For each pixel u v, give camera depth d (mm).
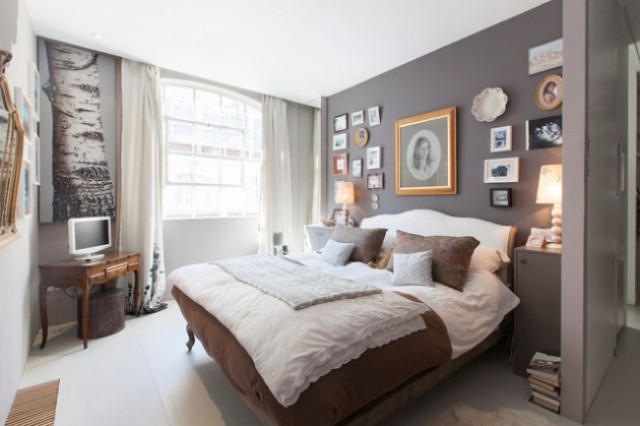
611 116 2244
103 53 3367
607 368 2307
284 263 2580
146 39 3080
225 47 3229
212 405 1924
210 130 4301
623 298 3033
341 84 4230
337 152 4539
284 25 2826
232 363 1549
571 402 1780
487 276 2309
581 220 1740
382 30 2906
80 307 2857
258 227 4648
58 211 3172
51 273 2676
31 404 1921
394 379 1482
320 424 1221
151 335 2932
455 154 3102
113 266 2969
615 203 2443
